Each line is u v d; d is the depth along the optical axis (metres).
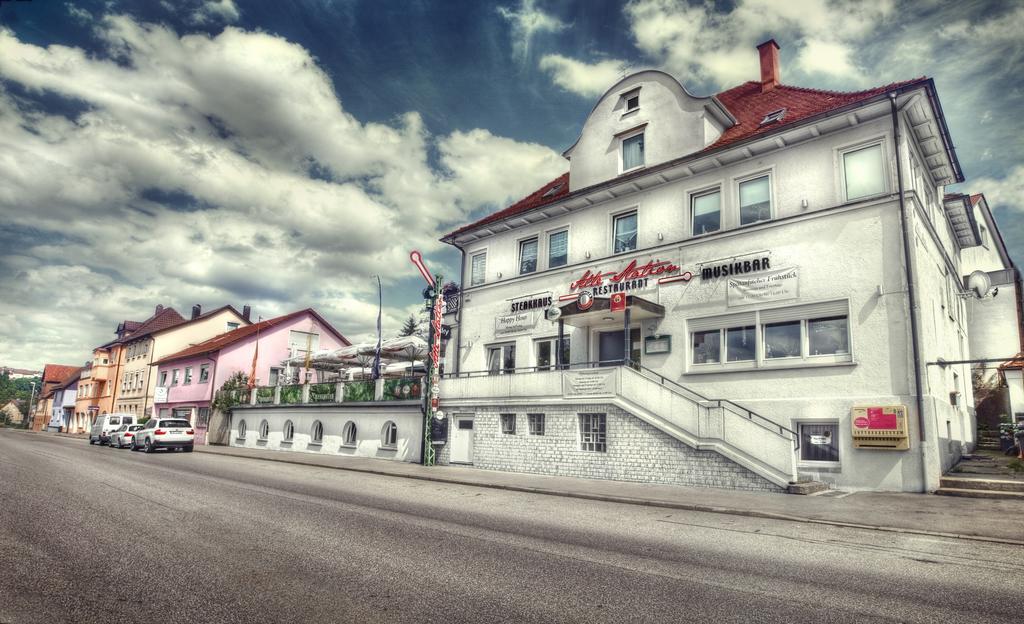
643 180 19.34
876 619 4.68
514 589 5.41
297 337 45.84
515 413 19.47
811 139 16.14
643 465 15.76
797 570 6.25
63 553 6.65
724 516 10.12
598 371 17.23
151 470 17.36
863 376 14.30
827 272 15.27
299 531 8.09
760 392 15.95
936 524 9.05
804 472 14.76
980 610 4.95
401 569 6.10
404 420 24.02
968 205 20.31
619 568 6.23
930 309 15.08
